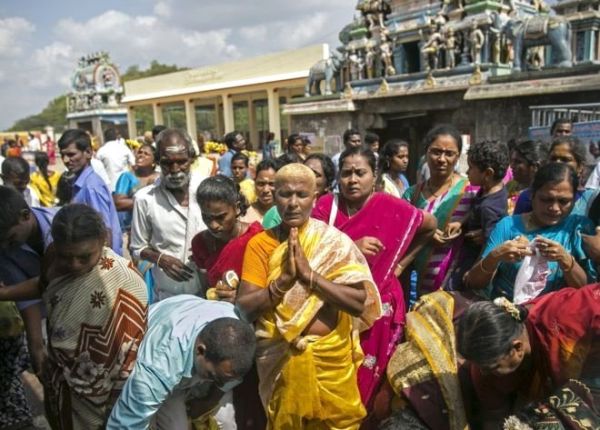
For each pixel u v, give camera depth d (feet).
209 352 6.52
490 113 31.94
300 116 44.04
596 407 6.28
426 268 10.71
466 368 7.34
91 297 7.05
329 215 9.63
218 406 8.14
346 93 40.11
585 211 10.38
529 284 8.40
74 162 13.39
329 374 7.44
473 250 10.79
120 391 7.26
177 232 11.18
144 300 7.41
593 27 32.58
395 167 16.71
